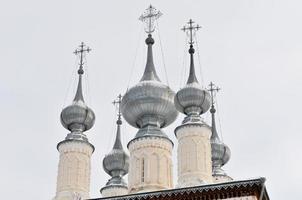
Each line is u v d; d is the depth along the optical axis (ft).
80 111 291.58
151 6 312.50
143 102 283.79
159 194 237.04
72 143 280.92
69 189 270.26
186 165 266.98
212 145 345.31
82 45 318.45
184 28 310.45
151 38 304.91
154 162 269.64
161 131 279.90
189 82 290.35
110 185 329.93
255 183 231.09
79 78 307.99
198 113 283.59
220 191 232.94
